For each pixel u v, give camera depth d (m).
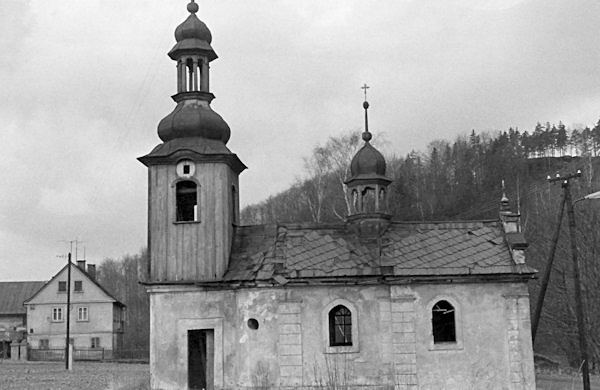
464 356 30.11
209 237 31.61
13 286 97.50
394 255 30.91
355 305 30.23
